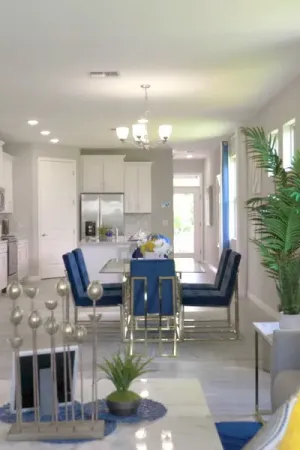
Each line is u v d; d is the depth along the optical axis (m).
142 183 11.34
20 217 10.50
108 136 9.65
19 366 2.07
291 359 2.89
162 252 5.88
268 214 3.69
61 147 10.85
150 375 4.33
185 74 5.39
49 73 5.34
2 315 6.93
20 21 3.92
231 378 4.26
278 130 6.32
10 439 1.90
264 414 3.46
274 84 5.85
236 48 4.57
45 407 2.13
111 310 7.23
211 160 12.63
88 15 3.80
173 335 5.52
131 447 1.86
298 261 3.47
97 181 11.23
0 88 5.96
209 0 3.54
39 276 10.52
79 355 2.20
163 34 4.21
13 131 9.07
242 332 5.86
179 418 2.12
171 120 8.05
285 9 3.70
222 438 3.11
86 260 8.94
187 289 6.00
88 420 2.04
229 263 5.70
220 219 10.98
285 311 3.48
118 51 4.64
